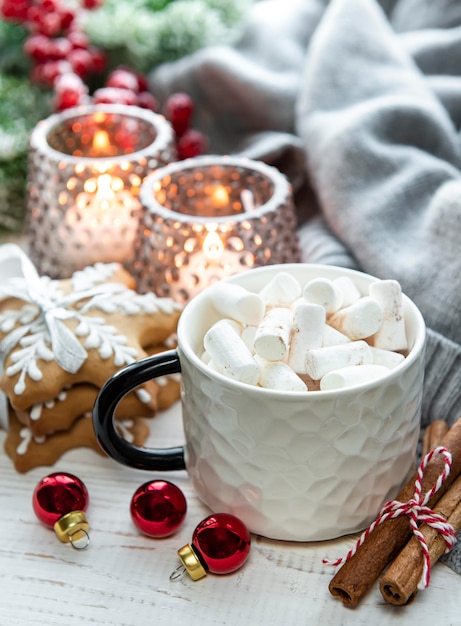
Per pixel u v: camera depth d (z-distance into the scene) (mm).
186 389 414
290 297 430
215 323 441
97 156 603
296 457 393
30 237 568
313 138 579
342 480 403
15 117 637
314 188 586
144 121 581
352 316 416
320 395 378
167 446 477
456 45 630
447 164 558
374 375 395
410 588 387
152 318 480
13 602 406
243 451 400
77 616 399
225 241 486
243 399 385
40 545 431
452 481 426
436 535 402
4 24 672
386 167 549
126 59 684
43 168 542
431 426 469
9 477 465
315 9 684
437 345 467
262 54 667
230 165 532
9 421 473
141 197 504
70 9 655
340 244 551
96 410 422
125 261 543
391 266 510
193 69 658
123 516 444
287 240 511
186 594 407
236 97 652
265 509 412
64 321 465
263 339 397
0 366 468
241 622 396
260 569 416
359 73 597
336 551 422
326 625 393
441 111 579
